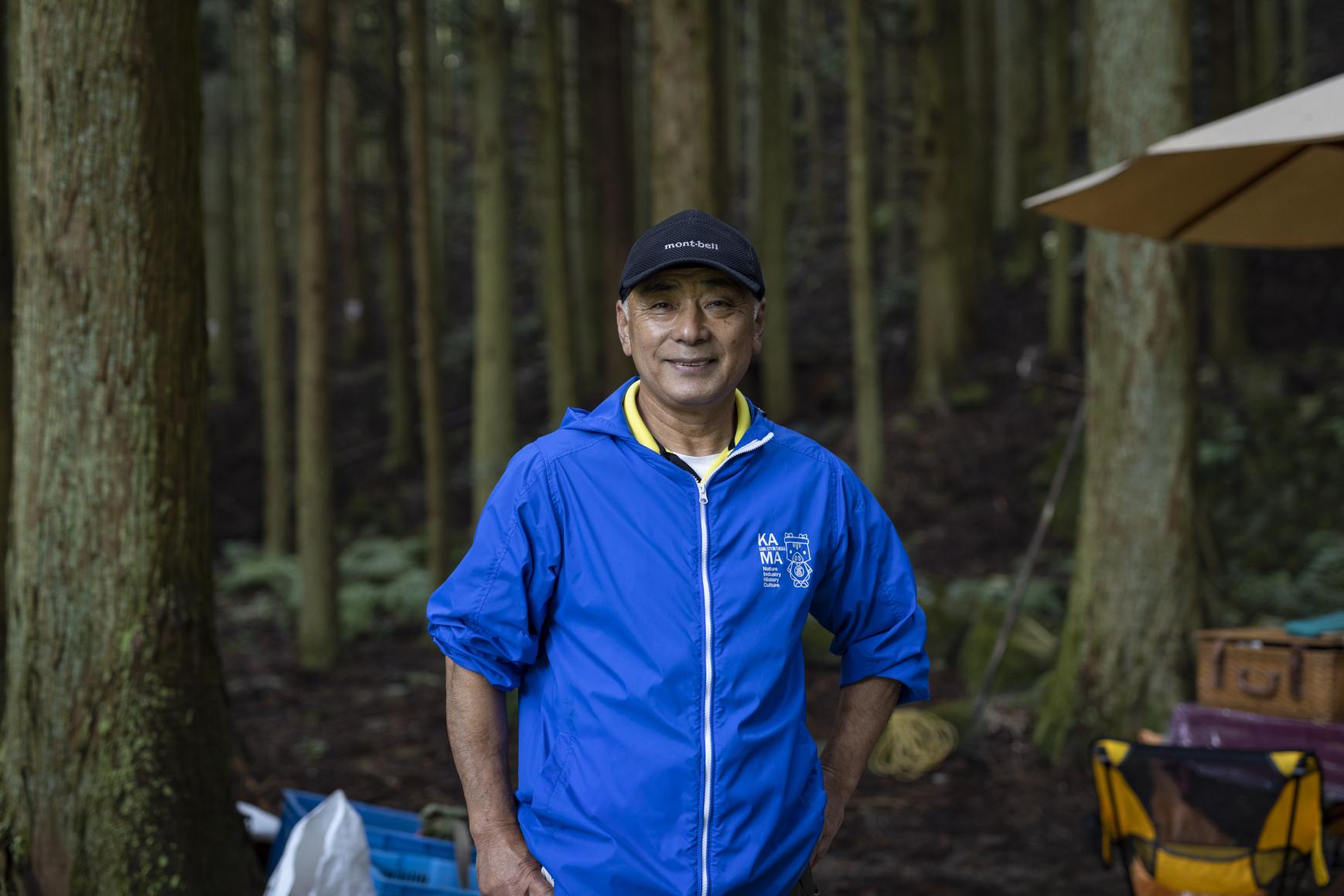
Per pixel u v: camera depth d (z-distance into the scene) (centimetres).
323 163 779
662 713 146
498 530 154
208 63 1402
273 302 1127
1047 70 1588
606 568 151
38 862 284
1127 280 526
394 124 1305
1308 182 338
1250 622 782
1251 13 1233
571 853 149
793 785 153
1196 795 263
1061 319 1168
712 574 151
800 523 159
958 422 1131
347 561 1110
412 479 1332
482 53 880
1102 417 538
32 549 293
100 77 289
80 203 290
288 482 1326
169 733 293
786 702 155
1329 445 919
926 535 996
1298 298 1150
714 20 1035
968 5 1359
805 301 1539
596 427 158
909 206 1692
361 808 316
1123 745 271
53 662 290
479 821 155
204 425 311
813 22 1766
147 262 295
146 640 293
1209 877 260
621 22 941
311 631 798
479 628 154
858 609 170
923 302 1176
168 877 280
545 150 997
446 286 1706
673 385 156
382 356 1659
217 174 1478
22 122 294
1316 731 316
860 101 833
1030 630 718
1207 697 352
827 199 1889
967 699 675
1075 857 421
